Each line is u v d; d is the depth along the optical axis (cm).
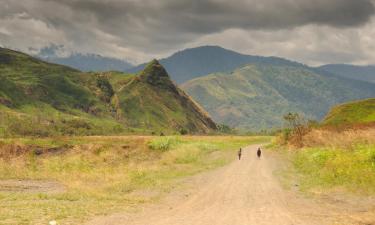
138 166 3725
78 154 4722
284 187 2519
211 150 6644
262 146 8994
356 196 2080
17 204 1709
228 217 1502
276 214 1577
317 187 2450
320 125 7894
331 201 1966
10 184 2497
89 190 2230
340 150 4016
